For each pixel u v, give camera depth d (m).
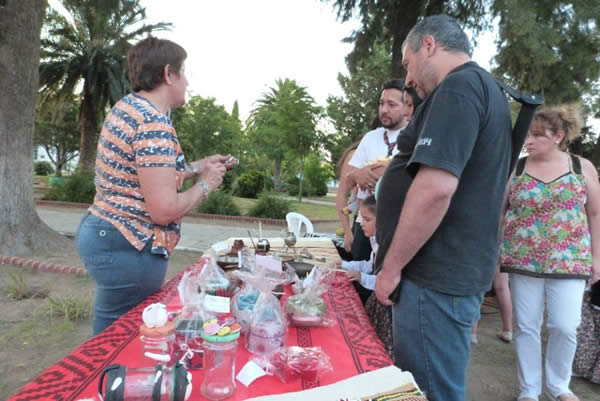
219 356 1.04
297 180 29.50
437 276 1.33
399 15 9.05
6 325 3.60
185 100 1.84
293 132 22.45
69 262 5.78
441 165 1.19
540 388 2.53
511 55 7.13
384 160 2.39
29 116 6.23
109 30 14.98
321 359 1.20
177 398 0.91
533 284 2.42
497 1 6.47
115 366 0.95
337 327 1.55
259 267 1.61
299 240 3.22
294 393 1.05
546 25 6.35
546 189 2.32
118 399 0.87
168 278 5.35
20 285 4.41
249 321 1.33
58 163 30.42
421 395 1.07
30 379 2.73
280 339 1.28
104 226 1.61
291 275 2.00
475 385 2.89
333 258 2.63
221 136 24.33
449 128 1.21
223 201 12.23
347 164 3.25
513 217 2.45
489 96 1.30
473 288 1.33
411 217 1.25
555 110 2.32
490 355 3.38
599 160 7.02
